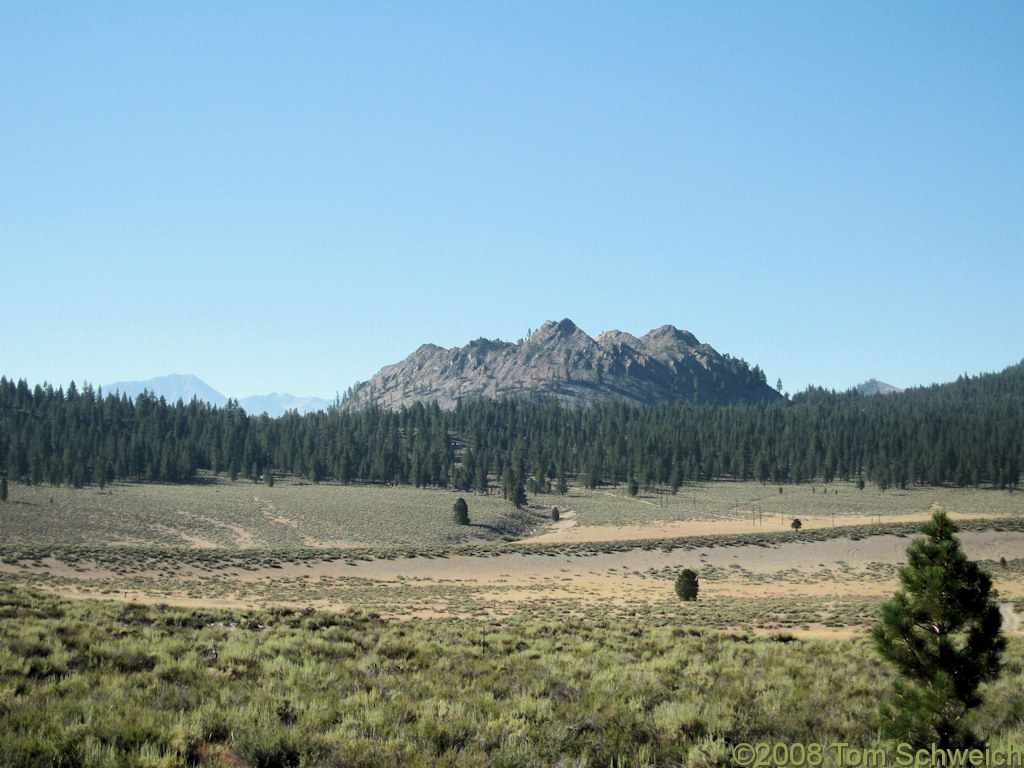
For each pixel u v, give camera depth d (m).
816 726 12.55
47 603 24.17
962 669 10.73
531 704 12.96
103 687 12.12
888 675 17.55
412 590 57.50
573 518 146.12
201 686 13.04
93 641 16.20
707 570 75.38
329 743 10.25
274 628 23.03
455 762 9.89
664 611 44.22
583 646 21.94
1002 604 46.31
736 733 11.81
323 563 71.69
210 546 97.88
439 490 175.50
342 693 13.50
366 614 28.98
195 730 10.12
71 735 9.43
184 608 27.36
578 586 63.91
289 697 12.61
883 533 88.94
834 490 190.62
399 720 11.55
